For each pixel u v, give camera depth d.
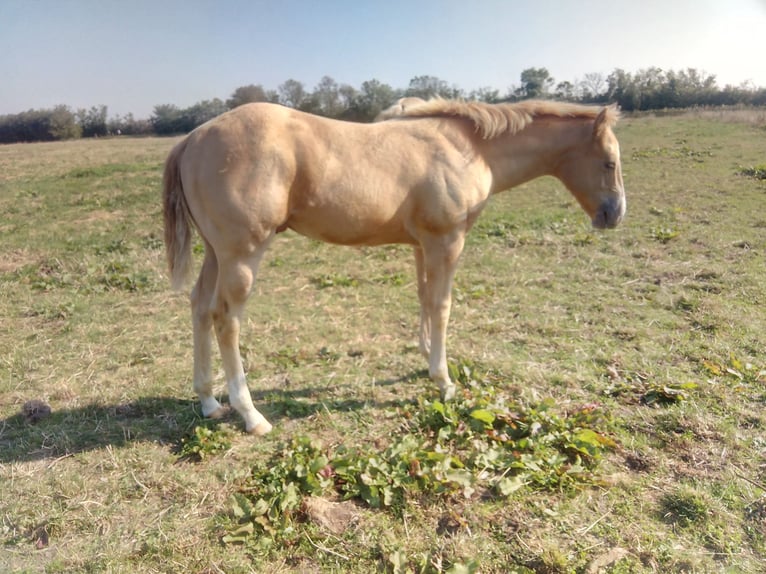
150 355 4.30
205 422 3.35
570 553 2.30
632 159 13.45
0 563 2.30
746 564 2.22
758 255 6.14
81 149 23.16
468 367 3.88
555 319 4.76
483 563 2.26
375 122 3.49
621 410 3.36
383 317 4.98
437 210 3.22
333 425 3.29
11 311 5.25
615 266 6.07
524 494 2.64
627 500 2.60
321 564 2.28
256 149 2.85
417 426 3.22
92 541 2.42
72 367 4.11
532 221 8.20
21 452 3.06
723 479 2.71
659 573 2.19
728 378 3.67
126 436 3.20
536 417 3.14
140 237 7.89
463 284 5.72
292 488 2.62
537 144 3.53
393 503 2.59
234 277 2.99
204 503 2.64
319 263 6.66
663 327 4.53
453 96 3.88
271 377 3.95
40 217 9.19
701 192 9.44
